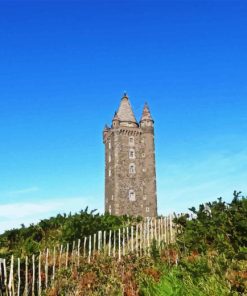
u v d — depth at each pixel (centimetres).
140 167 8925
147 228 1445
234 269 721
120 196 8538
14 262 1037
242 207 971
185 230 1166
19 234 1582
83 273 1084
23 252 1200
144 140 9144
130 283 840
